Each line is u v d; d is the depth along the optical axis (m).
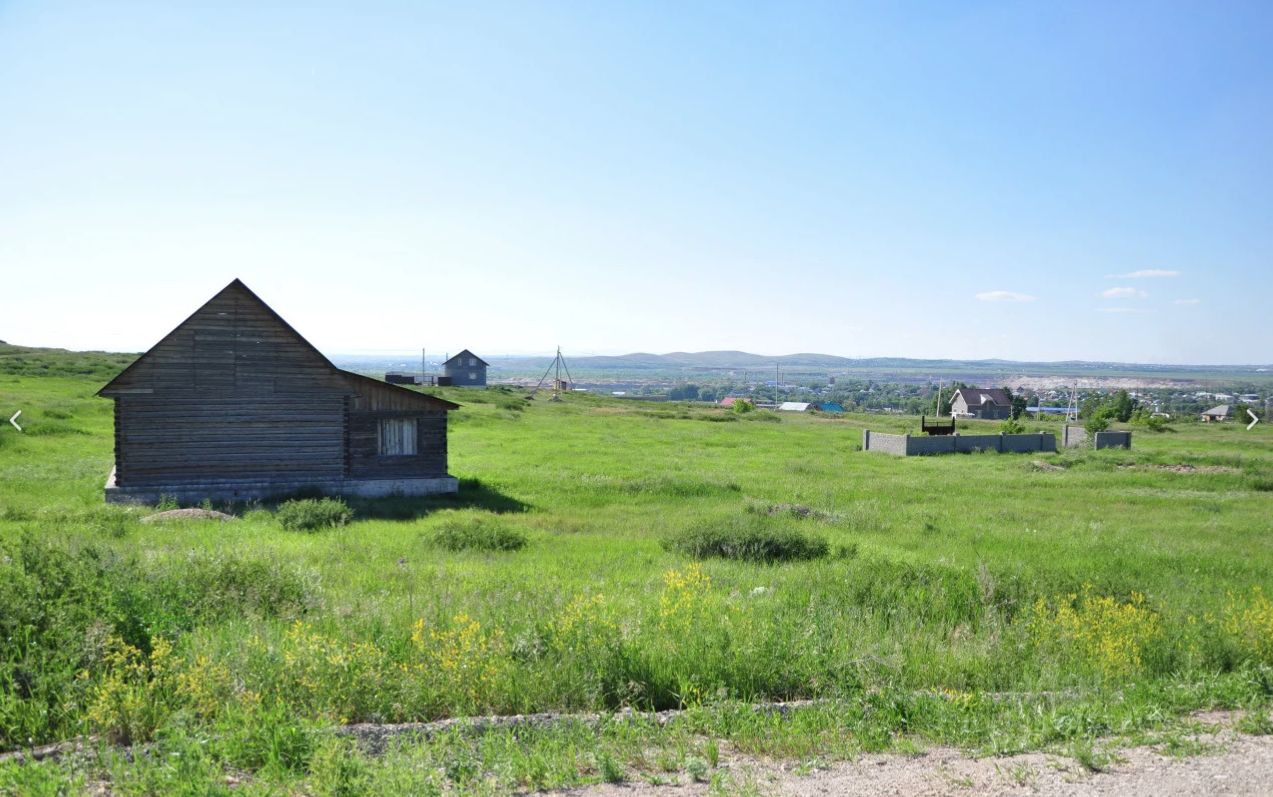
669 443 53.06
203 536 19.62
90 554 11.21
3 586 8.78
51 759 6.29
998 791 6.29
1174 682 9.61
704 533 19.03
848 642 10.57
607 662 8.94
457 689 8.30
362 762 6.23
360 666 8.29
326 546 18.47
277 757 6.38
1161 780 6.48
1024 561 18.31
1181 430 81.56
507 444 49.31
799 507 25.86
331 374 28.77
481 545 18.98
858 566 16.20
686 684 8.67
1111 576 15.80
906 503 29.12
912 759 7.12
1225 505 29.50
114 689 7.33
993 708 8.50
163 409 26.88
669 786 6.41
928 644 10.91
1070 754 7.08
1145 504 29.62
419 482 29.66
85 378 78.44
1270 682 9.20
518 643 9.37
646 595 13.47
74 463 34.41
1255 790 6.28
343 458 28.91
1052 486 34.25
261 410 27.95
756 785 6.32
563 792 6.26
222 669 7.84
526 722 7.68
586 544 19.81
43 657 7.74
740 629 10.42
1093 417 81.00
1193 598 14.53
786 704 8.51
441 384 123.56
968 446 49.47
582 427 63.91
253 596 11.20
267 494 27.92
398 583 14.29
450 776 6.41
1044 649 10.68
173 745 6.45
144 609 9.48
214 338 27.41
